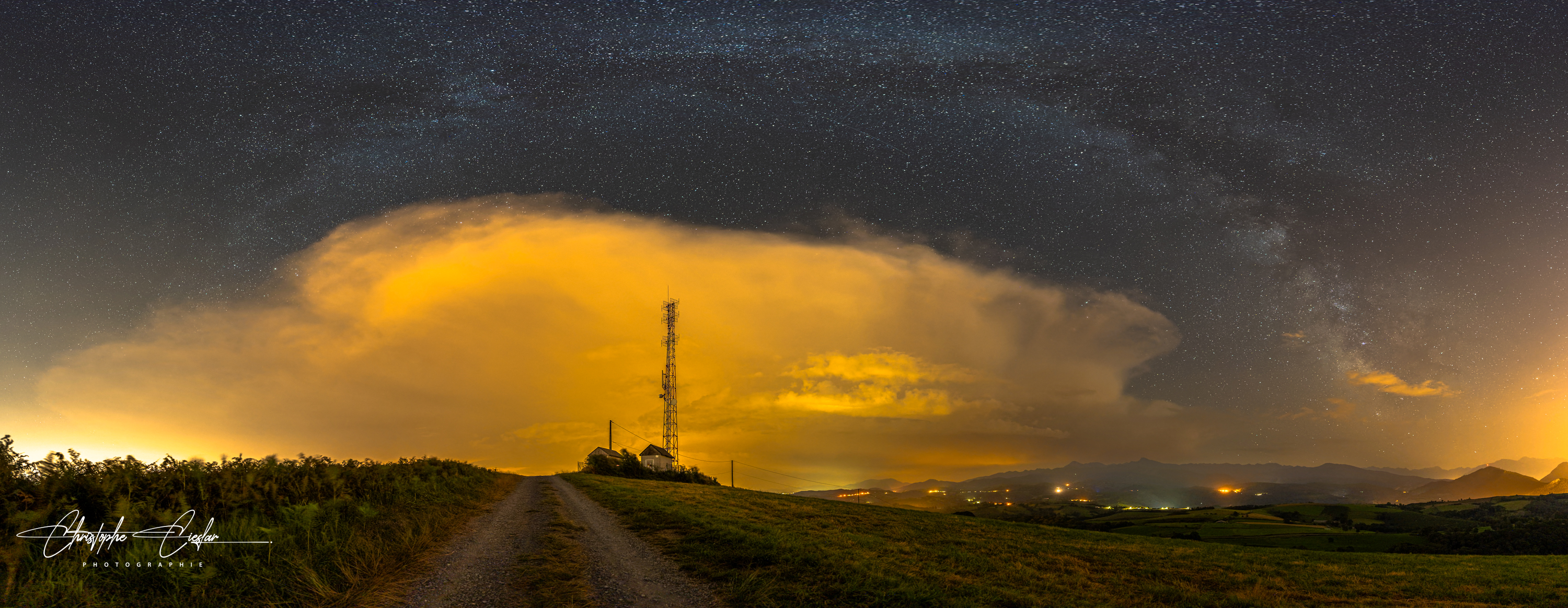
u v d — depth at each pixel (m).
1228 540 70.62
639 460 93.31
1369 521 92.94
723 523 24.36
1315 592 19.09
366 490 24.55
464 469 47.22
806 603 13.39
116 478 15.27
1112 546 28.00
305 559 13.50
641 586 14.50
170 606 10.66
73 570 11.23
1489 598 18.83
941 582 16.09
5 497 12.90
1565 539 64.44
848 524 28.73
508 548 18.23
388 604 12.08
